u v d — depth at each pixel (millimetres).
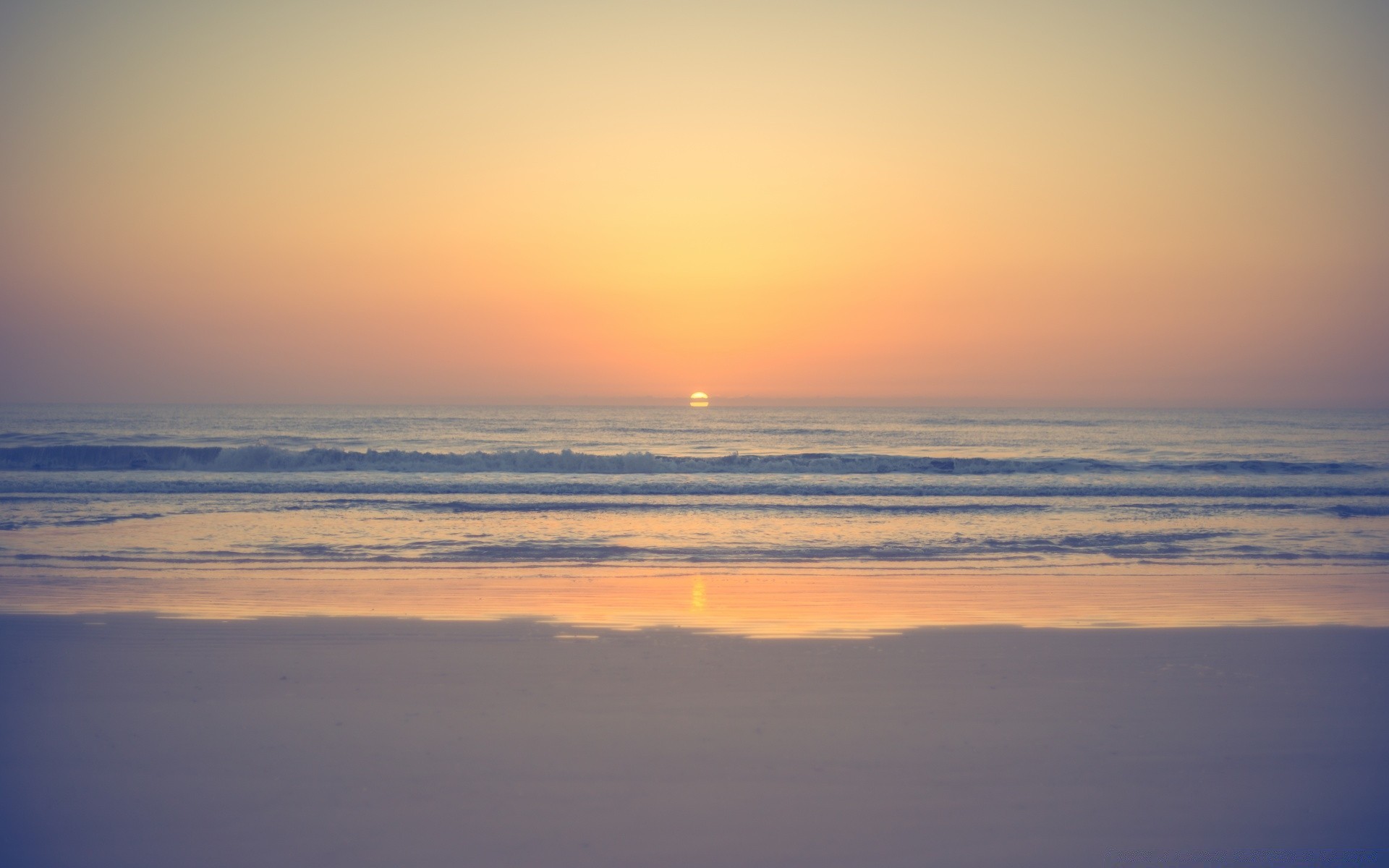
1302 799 4207
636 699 5594
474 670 6258
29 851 3637
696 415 102250
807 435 57719
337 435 52562
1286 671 6297
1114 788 4293
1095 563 11258
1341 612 8391
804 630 7578
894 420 88625
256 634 7316
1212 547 12492
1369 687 5926
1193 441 49156
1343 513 16188
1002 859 3621
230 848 3660
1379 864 3621
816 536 13383
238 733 4938
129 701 5504
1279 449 41312
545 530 13820
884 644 7066
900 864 3576
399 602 8711
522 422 73562
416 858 3586
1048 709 5434
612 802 4094
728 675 6148
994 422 80375
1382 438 51781
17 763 4504
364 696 5633
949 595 9172
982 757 4656
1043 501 18031
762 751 4715
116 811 3990
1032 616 8156
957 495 19000
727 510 16344
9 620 7758
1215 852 3707
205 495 17875
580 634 7410
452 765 4496
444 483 19688
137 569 10461
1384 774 4492
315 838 3740
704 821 3914
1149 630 7605
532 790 4211
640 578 10125
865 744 4816
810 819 3943
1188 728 5102
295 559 11219
